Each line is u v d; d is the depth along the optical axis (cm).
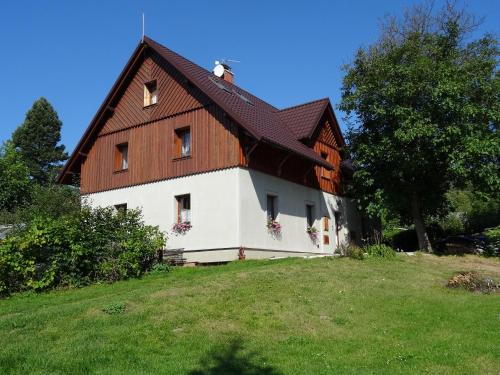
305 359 841
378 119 2259
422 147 2139
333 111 2652
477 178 2091
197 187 2030
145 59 2317
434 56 2250
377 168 2331
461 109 2028
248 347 898
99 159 2408
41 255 1502
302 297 1205
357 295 1256
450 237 2653
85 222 1608
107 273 1551
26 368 768
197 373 762
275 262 1689
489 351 862
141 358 826
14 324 994
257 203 2003
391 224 3341
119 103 2377
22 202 3406
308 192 2383
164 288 1270
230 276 1373
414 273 1574
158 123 2217
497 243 2388
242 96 2444
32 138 5403
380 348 900
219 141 2003
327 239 2478
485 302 1208
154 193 2161
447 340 930
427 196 2420
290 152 2059
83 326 978
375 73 2219
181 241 2028
